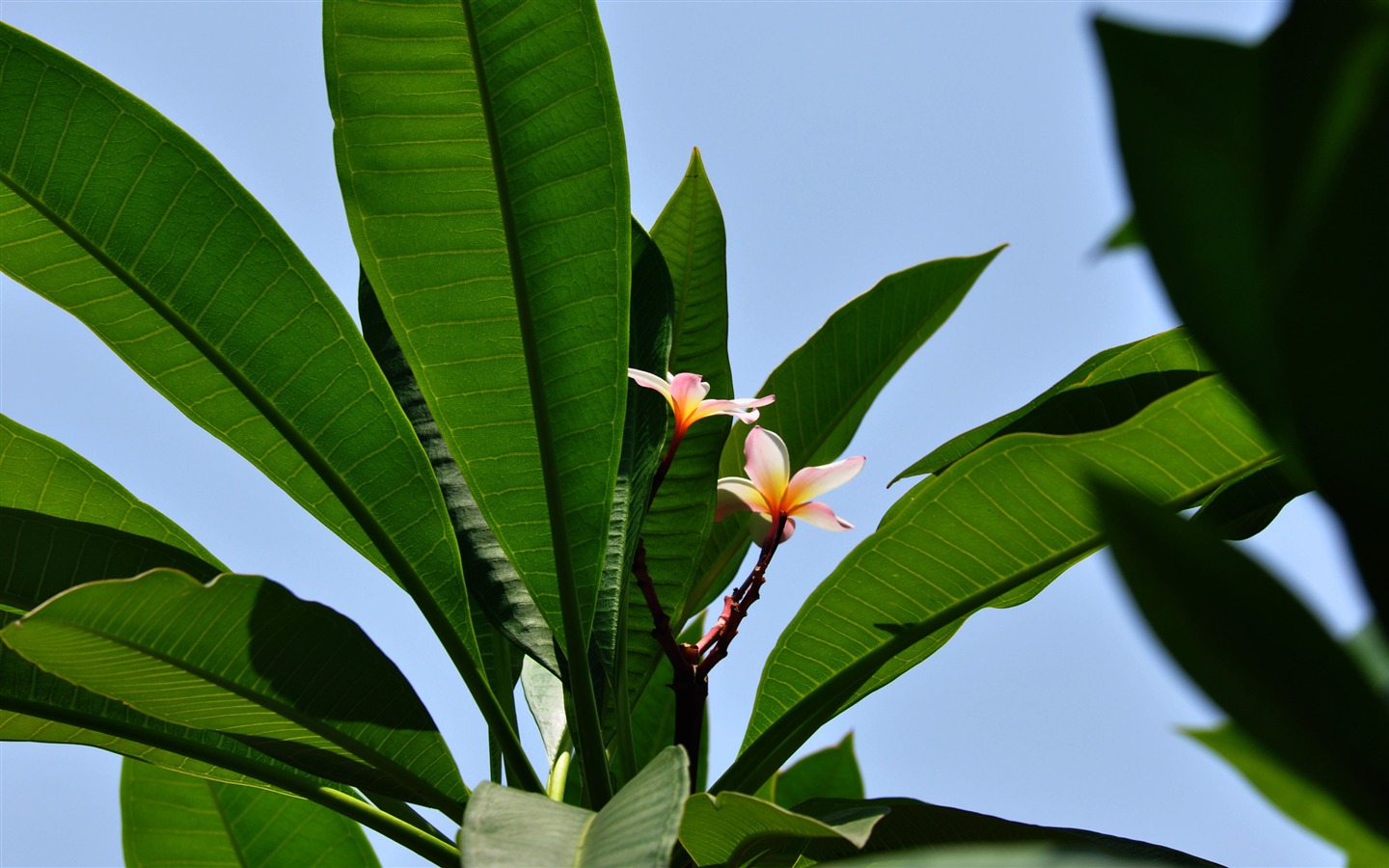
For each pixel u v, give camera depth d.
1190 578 1.30
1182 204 1.27
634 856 2.54
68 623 2.66
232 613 2.69
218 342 2.77
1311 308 1.23
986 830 2.69
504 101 2.72
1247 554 1.29
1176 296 1.29
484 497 2.76
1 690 2.76
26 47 2.73
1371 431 1.24
